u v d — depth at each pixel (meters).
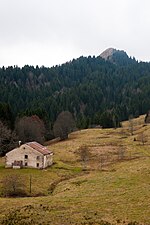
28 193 73.25
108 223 39.78
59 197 57.34
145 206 46.47
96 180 72.19
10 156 101.81
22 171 94.12
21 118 160.38
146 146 131.00
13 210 48.12
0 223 41.62
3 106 153.00
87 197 54.94
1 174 90.38
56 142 157.62
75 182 74.81
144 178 66.06
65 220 41.38
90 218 42.06
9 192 73.31
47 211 46.25
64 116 180.00
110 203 49.50
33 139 149.25
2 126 134.00
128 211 44.78
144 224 39.22
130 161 102.56
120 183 64.00
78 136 167.88
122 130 180.62
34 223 40.62
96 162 109.62
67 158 117.06
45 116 182.50
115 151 124.88
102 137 159.38
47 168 99.56
